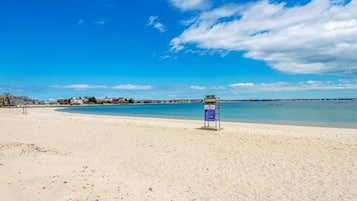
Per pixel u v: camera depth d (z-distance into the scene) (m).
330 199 6.53
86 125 23.62
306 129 20.75
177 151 11.98
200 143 14.03
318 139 15.40
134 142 14.38
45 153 10.14
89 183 7.09
